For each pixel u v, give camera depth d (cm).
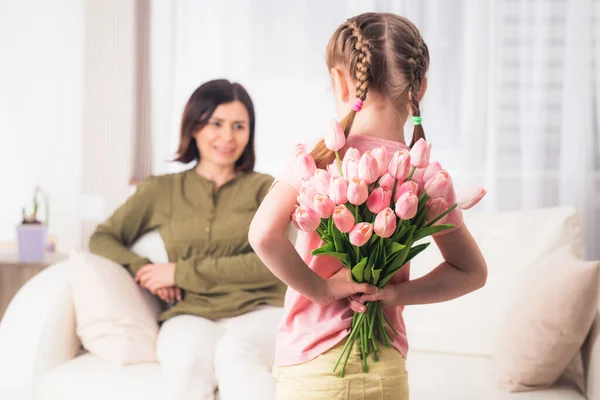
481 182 404
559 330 220
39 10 448
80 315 244
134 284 259
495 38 400
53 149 449
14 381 231
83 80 447
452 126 405
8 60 448
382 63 145
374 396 138
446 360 250
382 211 130
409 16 405
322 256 146
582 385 230
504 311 253
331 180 131
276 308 255
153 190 275
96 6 434
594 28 399
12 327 238
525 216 268
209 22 422
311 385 138
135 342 240
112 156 435
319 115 415
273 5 418
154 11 428
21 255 347
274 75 419
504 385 225
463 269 153
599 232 397
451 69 404
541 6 398
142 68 433
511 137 405
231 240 266
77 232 450
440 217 140
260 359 224
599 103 399
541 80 399
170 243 268
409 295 146
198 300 257
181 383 216
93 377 227
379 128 146
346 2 411
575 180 396
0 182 447
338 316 142
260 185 274
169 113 427
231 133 270
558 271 229
